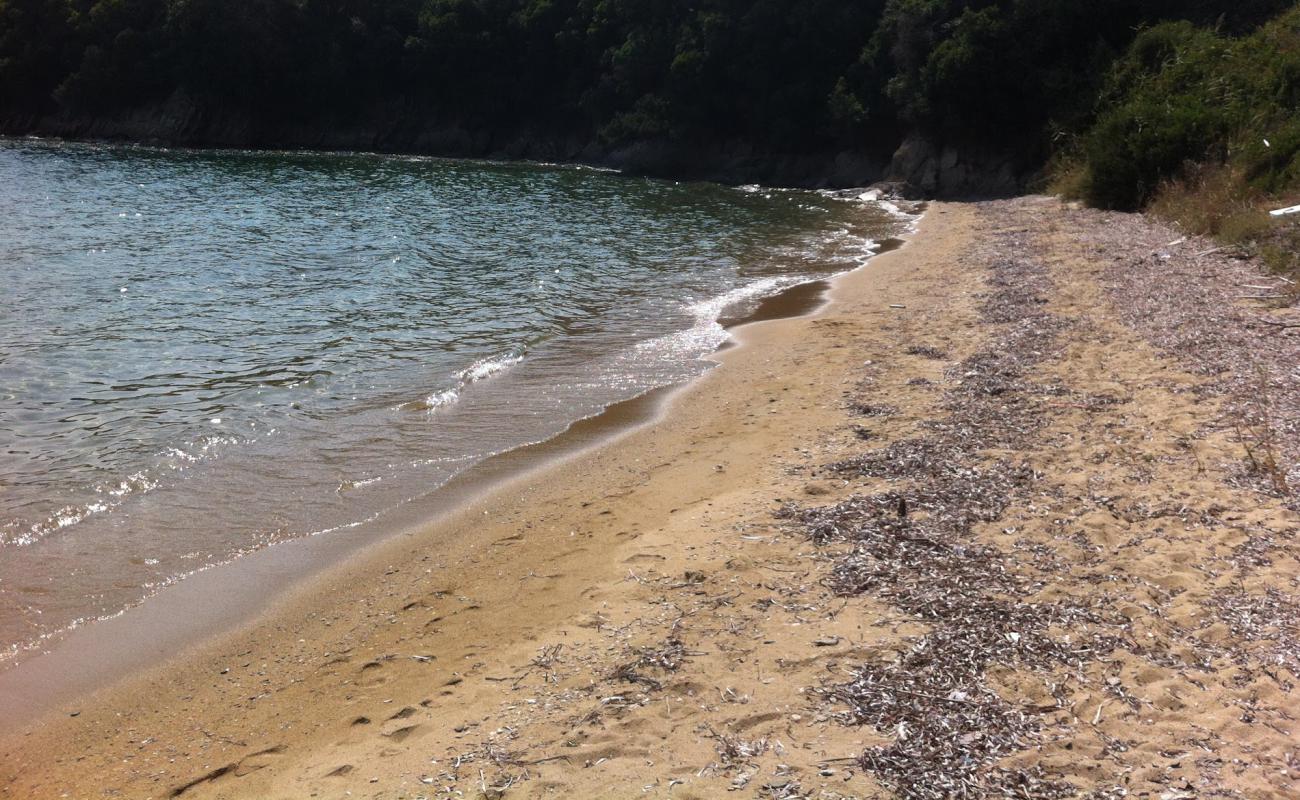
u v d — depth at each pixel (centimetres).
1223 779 396
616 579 626
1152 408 862
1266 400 838
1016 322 1277
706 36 4753
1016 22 3497
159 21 6328
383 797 425
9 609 629
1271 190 1738
